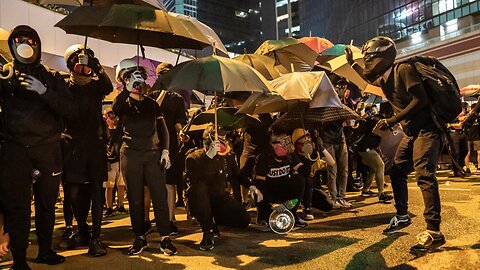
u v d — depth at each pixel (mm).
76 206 4824
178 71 4258
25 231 3768
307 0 85375
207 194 4711
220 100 7312
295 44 7613
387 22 65375
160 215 4457
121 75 4434
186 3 91500
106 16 3947
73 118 4105
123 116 4492
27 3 13828
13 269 3771
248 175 6316
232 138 7637
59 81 4004
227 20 100125
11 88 3744
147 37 4855
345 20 74938
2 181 3711
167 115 5609
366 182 8000
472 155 11961
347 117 6133
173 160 5496
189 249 4637
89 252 4461
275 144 5438
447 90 4180
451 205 6332
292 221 5277
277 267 3910
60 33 15344
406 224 4945
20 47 3693
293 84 5211
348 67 6637
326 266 3883
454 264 3742
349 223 5648
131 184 4422
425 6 58156
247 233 5340
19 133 3750
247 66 4410
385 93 4668
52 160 3943
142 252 4520
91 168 4488
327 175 6809
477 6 50875
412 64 4371
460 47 42750
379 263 3900
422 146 4258
